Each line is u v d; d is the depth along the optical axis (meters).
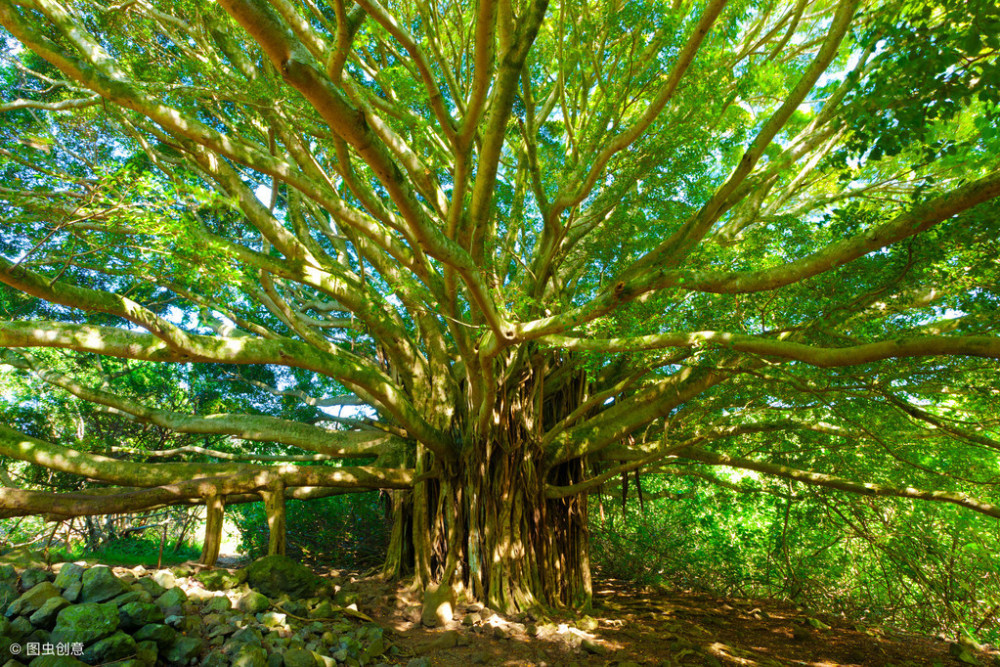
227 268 6.92
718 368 8.01
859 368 7.61
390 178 4.41
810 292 7.17
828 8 10.09
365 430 12.86
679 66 6.06
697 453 11.17
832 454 11.00
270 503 9.66
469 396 10.23
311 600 8.13
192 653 5.83
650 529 15.73
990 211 5.51
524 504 10.34
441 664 7.56
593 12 9.16
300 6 7.75
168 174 8.70
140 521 16.03
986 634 11.16
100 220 6.50
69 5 7.81
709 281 5.64
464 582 9.91
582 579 10.96
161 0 8.25
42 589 5.79
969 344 4.51
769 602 13.30
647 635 9.23
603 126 7.82
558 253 10.30
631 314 7.89
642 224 9.43
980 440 7.04
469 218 6.25
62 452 8.88
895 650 10.11
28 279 5.58
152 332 6.60
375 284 13.12
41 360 11.55
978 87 4.38
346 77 6.14
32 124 9.90
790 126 11.23
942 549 11.49
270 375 15.84
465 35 9.28
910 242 5.78
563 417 11.35
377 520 15.13
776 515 13.84
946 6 4.49
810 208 9.98
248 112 8.85
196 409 15.52
